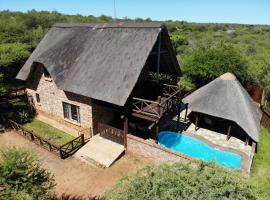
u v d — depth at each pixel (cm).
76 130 1991
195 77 2997
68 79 1767
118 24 1862
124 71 1554
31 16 8550
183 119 2269
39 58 1916
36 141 1880
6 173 1002
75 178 1478
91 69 1714
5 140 1912
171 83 2289
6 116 2281
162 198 726
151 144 1541
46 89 2075
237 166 1628
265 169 1612
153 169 878
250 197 741
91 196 1341
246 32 9756
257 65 3331
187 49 5500
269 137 2062
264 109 2342
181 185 762
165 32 1700
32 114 2370
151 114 1577
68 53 1933
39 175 1139
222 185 761
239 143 1895
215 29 11150
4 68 3159
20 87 3188
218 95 1906
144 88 2083
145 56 1534
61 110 2031
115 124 2025
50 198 1172
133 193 774
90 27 2042
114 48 1725
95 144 1767
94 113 1833
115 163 1616
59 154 1708
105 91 1550
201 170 858
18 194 973
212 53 2900
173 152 1448
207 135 2006
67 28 2219
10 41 4681
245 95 1952
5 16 8738
